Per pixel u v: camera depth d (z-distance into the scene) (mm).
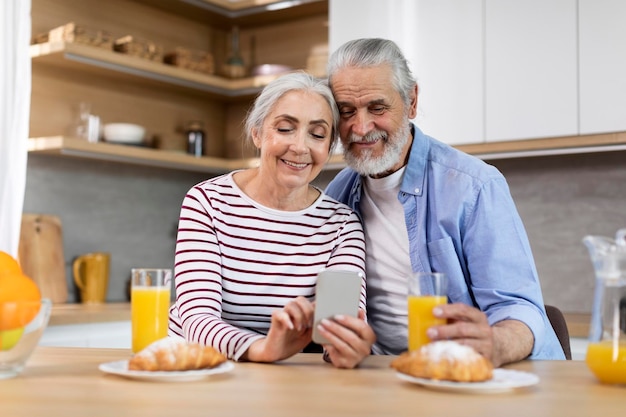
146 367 1134
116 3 3633
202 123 3826
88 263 3457
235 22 4023
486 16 3016
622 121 2746
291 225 1771
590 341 1161
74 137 3369
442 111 3100
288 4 3629
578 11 2832
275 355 1366
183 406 941
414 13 3164
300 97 1692
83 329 2916
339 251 1802
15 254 2889
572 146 2848
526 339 1449
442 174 1820
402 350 1902
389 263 1886
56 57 3164
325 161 1749
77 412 897
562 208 3273
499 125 2984
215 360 1173
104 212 3682
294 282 1742
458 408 943
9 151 2893
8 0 2910
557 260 3277
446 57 3094
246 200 1771
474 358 1080
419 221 1818
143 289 1460
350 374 1233
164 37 3842
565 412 923
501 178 1792
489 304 1671
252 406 944
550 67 2885
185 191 4113
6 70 2895
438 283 1279
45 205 3432
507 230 1721
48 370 1228
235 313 1727
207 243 1699
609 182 3172
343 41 3326
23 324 1130
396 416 892
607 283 1141
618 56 2754
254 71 3770
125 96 3674
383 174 1863
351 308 1334
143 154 3416
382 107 1743
